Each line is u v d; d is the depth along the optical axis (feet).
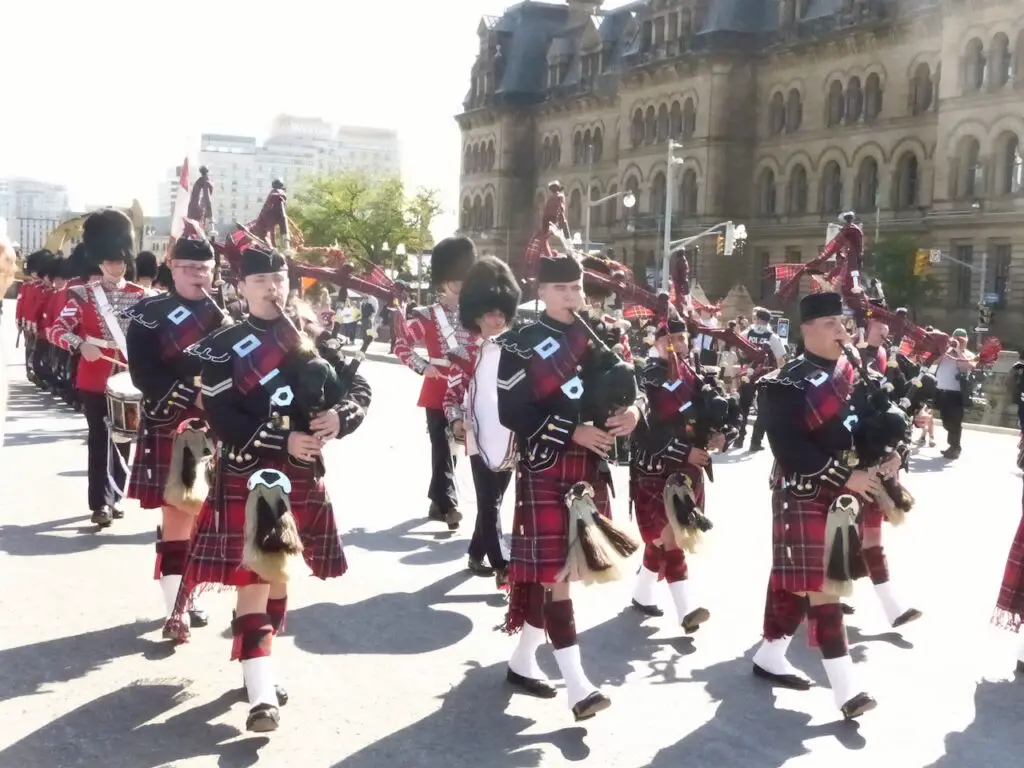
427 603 23.39
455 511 30.25
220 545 16.47
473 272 20.58
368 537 29.45
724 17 201.57
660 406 20.89
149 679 18.30
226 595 23.48
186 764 15.19
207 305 20.44
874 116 181.16
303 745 15.93
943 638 21.97
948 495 40.93
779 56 195.42
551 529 16.61
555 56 258.57
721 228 200.44
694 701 18.13
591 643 21.11
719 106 201.05
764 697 18.38
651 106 217.77
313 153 515.09
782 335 123.65
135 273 36.04
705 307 32.71
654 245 211.61
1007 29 157.99
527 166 267.80
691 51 204.95
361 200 245.45
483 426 20.25
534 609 18.13
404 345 29.01
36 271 61.36
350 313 140.67
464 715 17.24
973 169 165.58
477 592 24.35
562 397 16.53
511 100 265.13
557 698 18.11
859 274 27.25
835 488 17.51
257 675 16.03
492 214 271.08
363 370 99.76
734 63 200.95
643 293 23.31
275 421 16.33
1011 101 157.17
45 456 39.75
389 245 248.11
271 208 28.53
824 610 17.53
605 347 16.78
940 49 169.99
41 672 18.49
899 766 15.75
